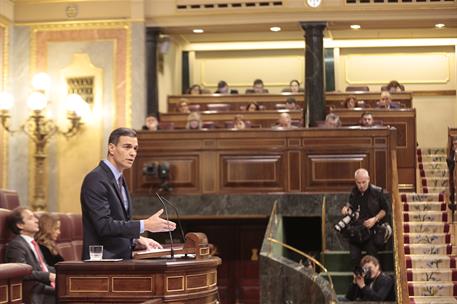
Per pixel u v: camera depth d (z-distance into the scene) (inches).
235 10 841.5
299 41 1053.2
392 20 832.9
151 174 709.3
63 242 519.5
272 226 632.4
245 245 762.8
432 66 1068.5
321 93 832.3
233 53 1089.4
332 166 713.6
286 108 908.0
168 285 294.7
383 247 639.1
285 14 838.5
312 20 834.2
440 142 1065.5
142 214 720.3
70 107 818.8
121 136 324.8
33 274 395.2
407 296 562.6
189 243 328.5
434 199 758.5
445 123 1065.5
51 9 853.2
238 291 759.7
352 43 1059.3
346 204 684.1
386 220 643.5
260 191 718.5
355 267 627.8
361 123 754.8
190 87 1015.0
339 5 829.8
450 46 1064.8
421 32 1007.0
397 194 668.7
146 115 848.9
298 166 716.7
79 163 841.5
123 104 844.0
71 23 850.8
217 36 1003.3
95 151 841.5
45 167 843.4
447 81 1065.5
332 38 1037.2
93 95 847.1
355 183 694.5
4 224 414.9
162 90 909.8
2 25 836.0
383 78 1074.1
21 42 856.3
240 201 716.7
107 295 297.0
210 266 314.2
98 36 850.1
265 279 508.1
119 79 846.5
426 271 649.6
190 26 852.6
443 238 697.0
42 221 460.1
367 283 597.9
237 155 721.6
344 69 1077.8
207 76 1085.1
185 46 1061.1
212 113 879.7
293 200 712.4
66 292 299.4
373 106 935.0
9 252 402.9
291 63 1085.8
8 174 838.5
